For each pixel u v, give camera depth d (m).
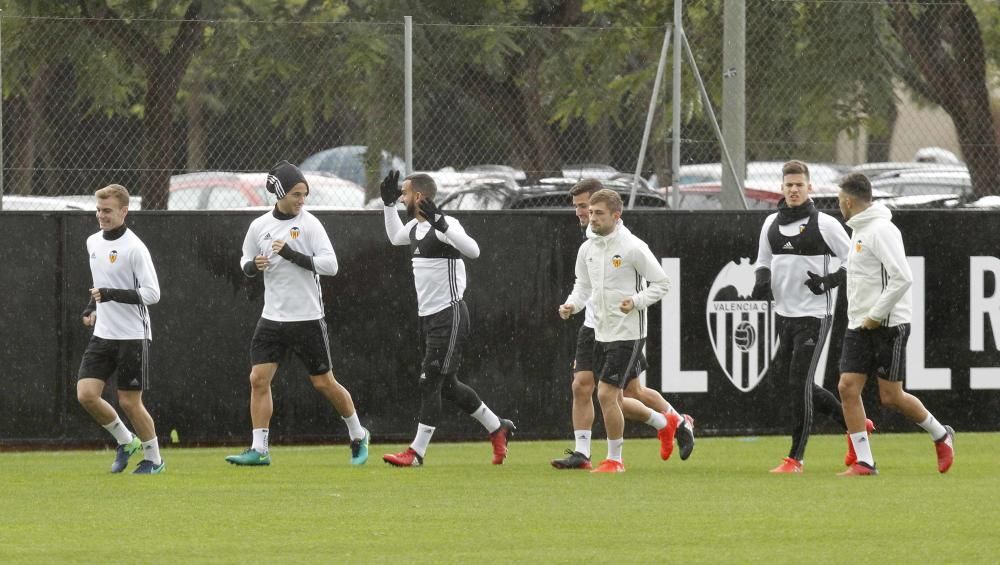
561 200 46.16
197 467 37.94
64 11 49.59
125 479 34.84
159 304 42.53
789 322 35.84
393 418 43.34
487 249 43.56
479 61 45.59
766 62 47.78
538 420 43.78
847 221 34.38
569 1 52.72
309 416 42.91
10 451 43.03
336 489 32.56
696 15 47.56
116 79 44.38
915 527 26.44
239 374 42.75
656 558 23.17
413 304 43.34
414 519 27.58
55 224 42.03
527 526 26.59
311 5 51.66
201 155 44.62
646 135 45.66
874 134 49.03
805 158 48.44
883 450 42.53
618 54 46.38
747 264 44.47
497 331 43.59
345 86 44.69
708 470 37.03
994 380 45.22
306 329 37.28
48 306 42.03
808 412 35.97
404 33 44.59
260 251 37.12
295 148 44.84
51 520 27.56
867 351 34.66
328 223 43.06
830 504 29.66
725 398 44.47
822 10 47.75
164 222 42.53
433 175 45.69
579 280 36.66
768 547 24.23
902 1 48.50
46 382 42.06
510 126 46.00
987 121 49.31
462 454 42.00
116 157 44.50
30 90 44.00
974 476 35.28
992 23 49.19
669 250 44.22
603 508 29.12
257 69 44.56
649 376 44.16
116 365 35.72
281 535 25.59
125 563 22.80
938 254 44.94
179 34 44.53
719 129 46.25
